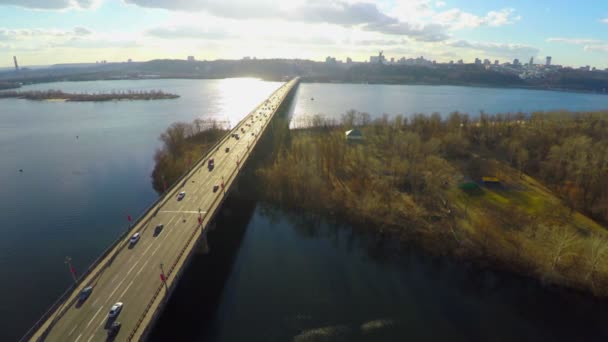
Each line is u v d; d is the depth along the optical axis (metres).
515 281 78.69
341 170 134.00
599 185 104.31
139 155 168.25
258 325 66.50
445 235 93.06
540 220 95.75
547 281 77.25
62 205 115.25
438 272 82.69
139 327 50.66
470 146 161.75
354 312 70.25
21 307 71.06
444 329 66.50
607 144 137.75
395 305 72.38
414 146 143.62
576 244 84.31
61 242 94.06
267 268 83.75
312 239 97.06
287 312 69.88
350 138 170.88
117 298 56.69
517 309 71.31
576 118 186.88
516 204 106.06
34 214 109.19
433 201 109.25
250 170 134.50
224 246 92.88
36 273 81.50
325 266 85.00
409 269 83.94
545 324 67.75
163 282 60.09
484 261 84.00
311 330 65.69
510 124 180.38
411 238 94.44
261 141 158.62
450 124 177.88
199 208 88.00
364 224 102.31
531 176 129.25
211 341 62.62
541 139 150.12
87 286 58.97
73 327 50.91
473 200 109.00
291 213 110.75
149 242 72.62
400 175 127.19
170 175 130.75
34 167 151.88
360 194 115.25
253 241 95.69
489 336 65.12
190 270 82.38
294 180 120.94
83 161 160.00
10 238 95.88
